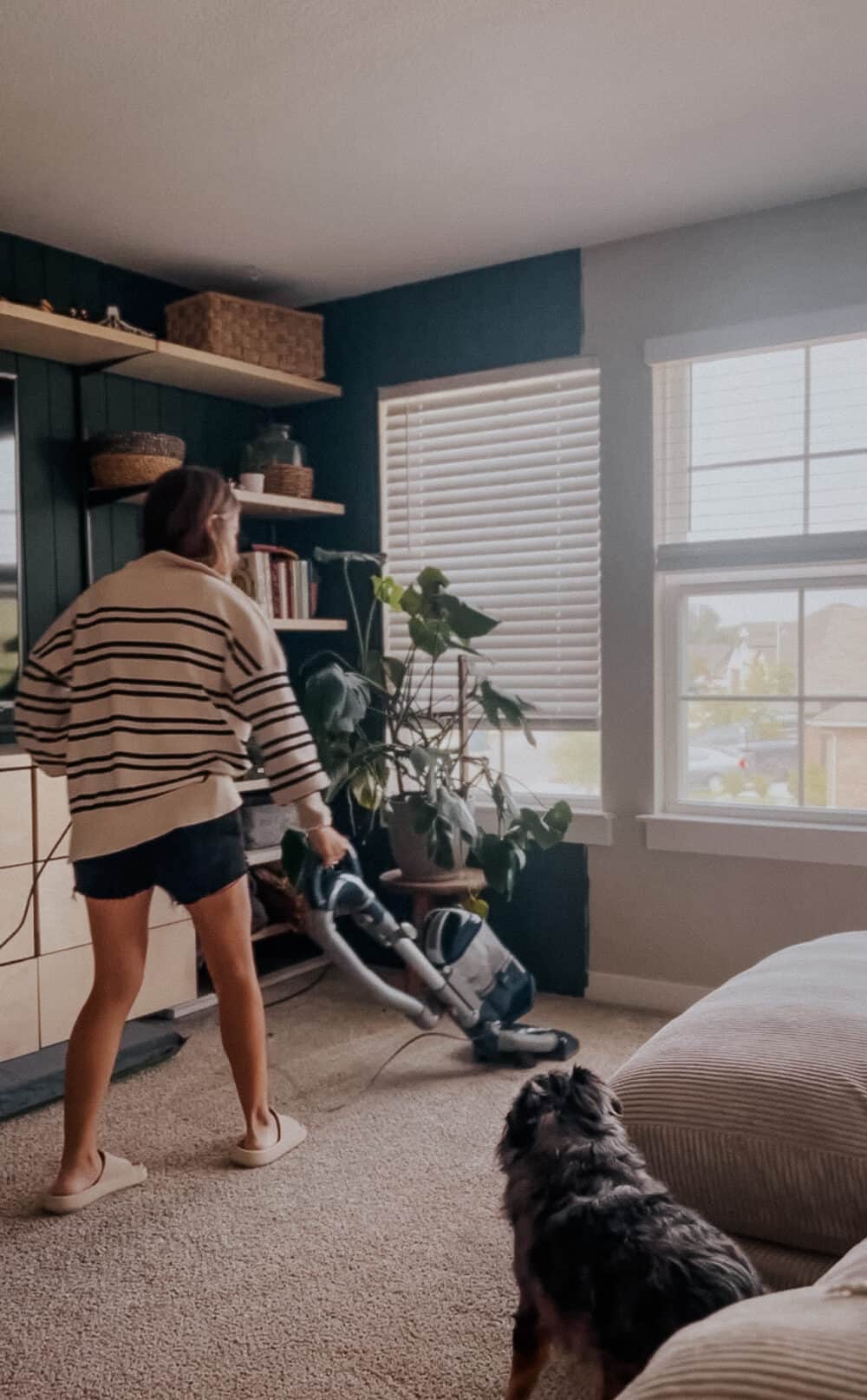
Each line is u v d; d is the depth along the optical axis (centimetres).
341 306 384
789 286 306
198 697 203
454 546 371
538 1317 130
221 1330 167
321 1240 193
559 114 251
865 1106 128
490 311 355
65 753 219
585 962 346
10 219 306
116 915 204
